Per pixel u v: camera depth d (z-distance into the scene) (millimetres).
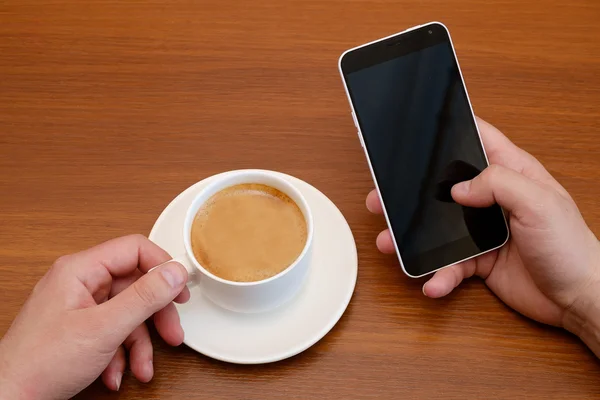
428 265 571
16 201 614
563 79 669
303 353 558
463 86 581
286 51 682
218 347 541
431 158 576
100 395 543
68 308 514
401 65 576
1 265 587
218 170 628
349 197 619
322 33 692
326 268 574
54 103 659
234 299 531
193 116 653
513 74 671
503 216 580
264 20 700
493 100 659
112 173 626
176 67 676
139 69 675
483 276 589
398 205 571
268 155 635
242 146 639
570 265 540
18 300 575
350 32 692
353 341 563
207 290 536
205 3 708
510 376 552
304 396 543
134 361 542
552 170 627
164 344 561
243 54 682
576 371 554
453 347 562
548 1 705
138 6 705
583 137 642
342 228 587
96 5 705
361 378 550
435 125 578
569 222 541
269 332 548
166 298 507
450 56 579
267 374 550
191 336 545
